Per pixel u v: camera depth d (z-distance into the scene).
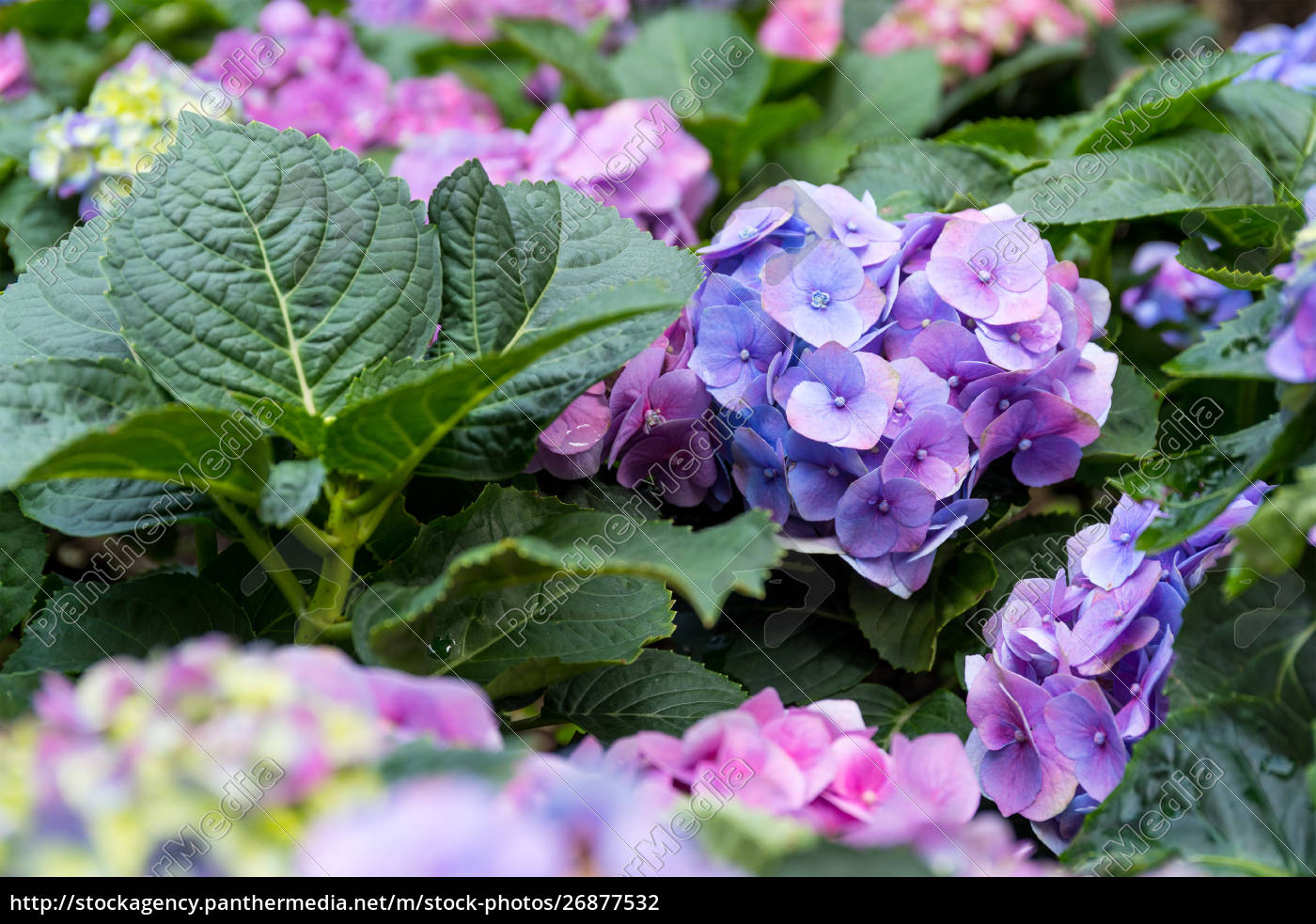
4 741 0.94
